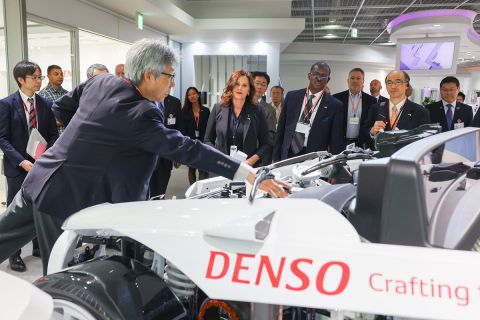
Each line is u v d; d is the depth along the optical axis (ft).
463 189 4.88
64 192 6.14
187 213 4.66
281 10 34.27
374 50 59.93
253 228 4.01
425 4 35.73
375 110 12.01
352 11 38.75
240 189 6.93
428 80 68.39
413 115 10.82
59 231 6.39
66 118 7.41
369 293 3.55
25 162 10.89
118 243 6.88
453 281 3.45
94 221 4.91
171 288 5.31
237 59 38.86
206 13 34.91
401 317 3.80
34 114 11.45
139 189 6.20
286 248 3.89
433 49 36.42
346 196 5.08
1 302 3.02
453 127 13.84
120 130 5.56
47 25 19.12
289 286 3.76
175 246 4.25
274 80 38.06
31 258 11.39
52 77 14.92
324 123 11.13
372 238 3.97
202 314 4.70
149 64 5.59
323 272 3.72
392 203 3.75
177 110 17.54
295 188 6.21
